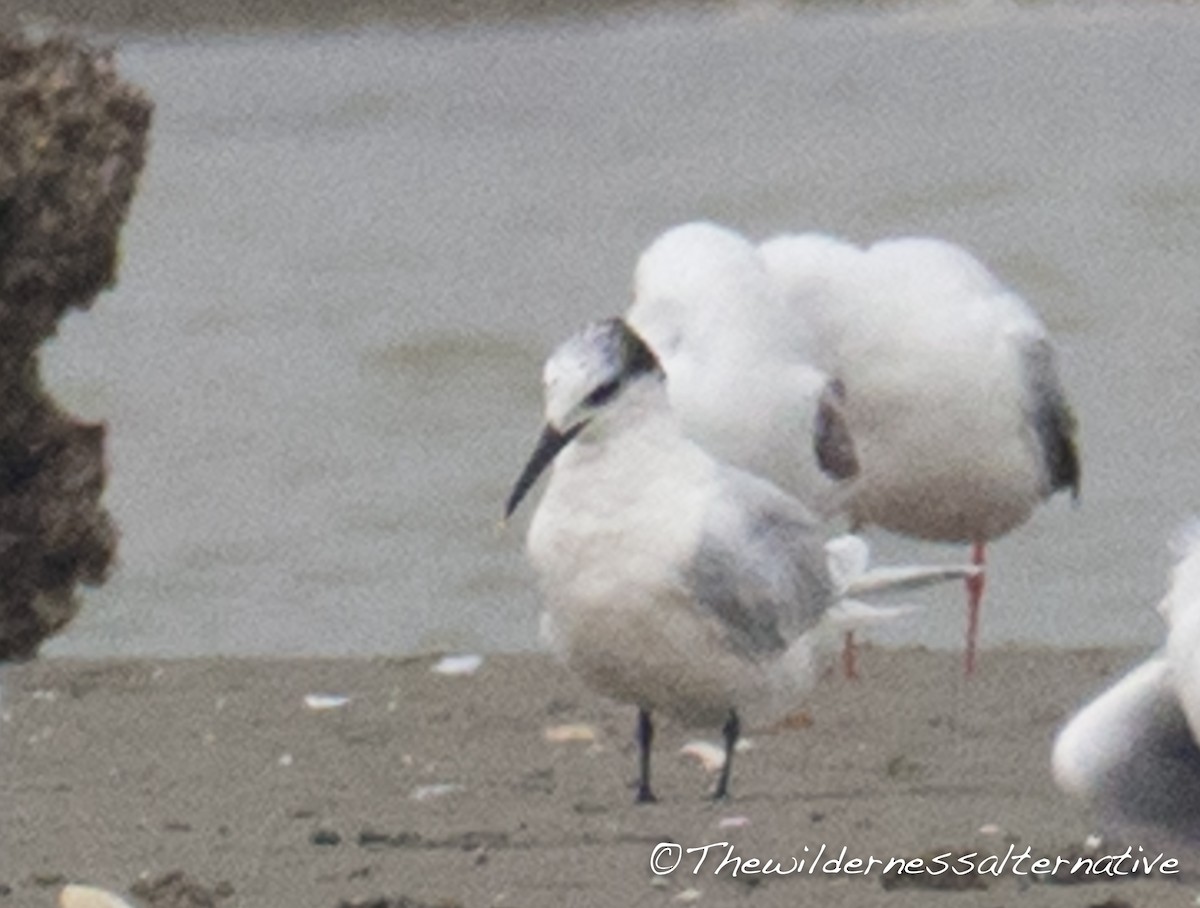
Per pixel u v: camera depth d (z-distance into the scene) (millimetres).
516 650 17609
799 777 13266
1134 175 33500
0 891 11211
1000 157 35219
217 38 41312
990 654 16391
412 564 20391
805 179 34031
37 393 13289
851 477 15398
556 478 12703
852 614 13484
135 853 11773
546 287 28812
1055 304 27406
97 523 13500
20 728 14367
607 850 11773
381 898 11008
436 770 13438
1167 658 9805
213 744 14008
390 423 24031
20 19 13164
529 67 41719
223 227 31969
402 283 29156
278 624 19062
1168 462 22703
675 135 37375
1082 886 11133
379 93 39719
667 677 12672
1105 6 44906
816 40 43938
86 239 12984
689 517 12570
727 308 15055
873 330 16469
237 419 24219
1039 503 17188
